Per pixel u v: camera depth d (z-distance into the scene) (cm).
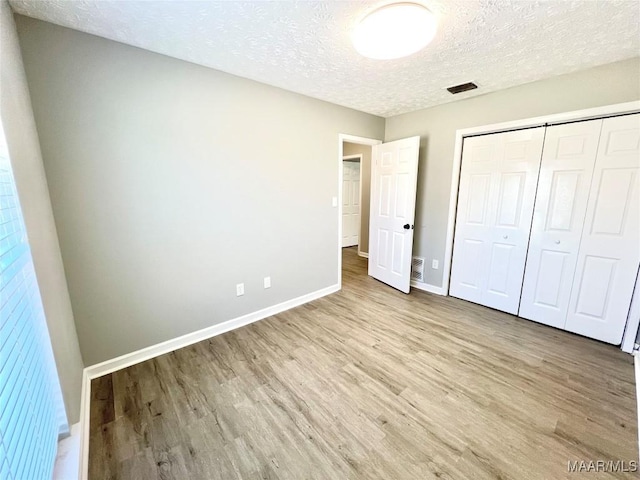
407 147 336
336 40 180
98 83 180
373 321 282
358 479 129
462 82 253
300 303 325
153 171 207
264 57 204
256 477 130
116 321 204
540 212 266
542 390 184
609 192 228
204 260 242
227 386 189
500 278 300
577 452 140
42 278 125
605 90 220
